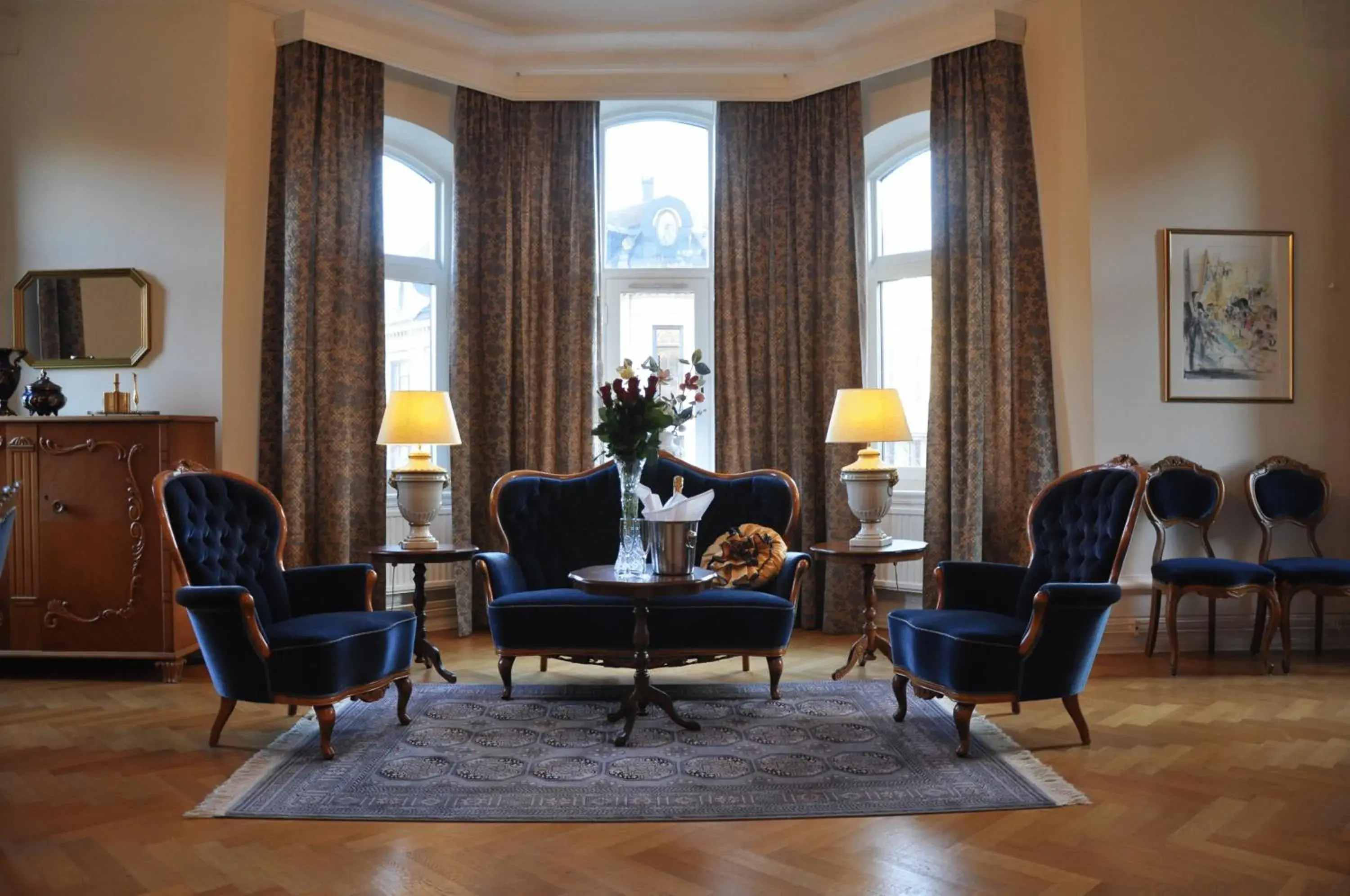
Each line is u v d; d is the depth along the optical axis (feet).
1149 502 17.42
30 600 16.29
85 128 18.20
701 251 22.84
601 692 15.35
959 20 18.83
